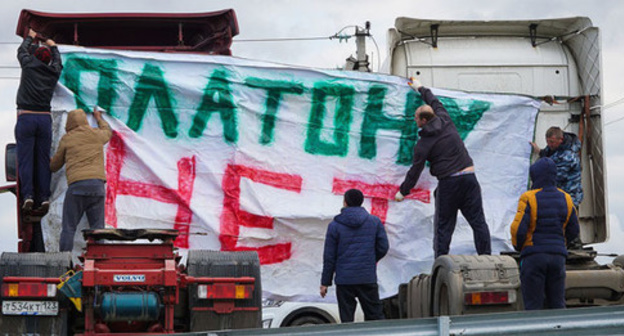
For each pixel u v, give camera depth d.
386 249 9.37
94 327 7.66
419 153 9.98
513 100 10.95
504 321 6.09
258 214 10.05
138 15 10.91
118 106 9.99
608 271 9.28
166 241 7.96
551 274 8.65
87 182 9.30
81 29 11.29
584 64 11.38
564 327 6.16
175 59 10.16
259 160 10.15
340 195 10.31
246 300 7.98
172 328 7.71
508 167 10.91
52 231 9.63
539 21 11.36
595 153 11.12
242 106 10.19
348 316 9.31
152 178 9.93
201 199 10.00
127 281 7.60
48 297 7.75
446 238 10.01
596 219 11.09
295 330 5.80
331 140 10.38
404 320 5.95
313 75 10.41
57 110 9.80
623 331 6.23
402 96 10.61
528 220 8.58
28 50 9.77
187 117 10.09
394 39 11.28
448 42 11.55
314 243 10.17
